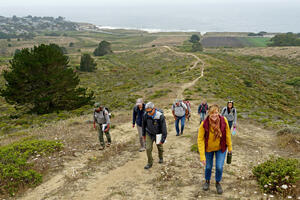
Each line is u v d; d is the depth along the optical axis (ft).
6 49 649.61
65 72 83.30
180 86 111.65
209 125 13.16
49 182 17.28
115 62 330.75
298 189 13.65
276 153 22.59
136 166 19.69
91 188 16.06
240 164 19.08
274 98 131.23
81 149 24.30
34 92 77.36
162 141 18.56
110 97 116.57
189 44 622.13
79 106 90.12
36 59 77.25
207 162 14.12
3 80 183.73
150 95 99.25
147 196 14.46
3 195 15.57
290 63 311.27
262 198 12.98
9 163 19.29
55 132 34.19
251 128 40.75
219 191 14.05
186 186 15.44
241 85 144.66
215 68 182.91
